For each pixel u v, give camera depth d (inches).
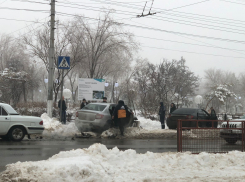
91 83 877.2
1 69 1700.3
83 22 1269.7
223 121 368.8
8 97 1498.5
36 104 1046.4
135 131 665.0
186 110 778.8
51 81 722.8
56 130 638.5
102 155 290.5
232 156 318.0
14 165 243.1
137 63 1670.8
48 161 261.6
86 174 228.4
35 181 213.3
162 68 1560.0
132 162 283.7
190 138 349.1
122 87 1487.5
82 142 524.1
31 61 1656.0
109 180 229.8
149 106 1216.2
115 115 627.8
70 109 1187.9
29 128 517.3
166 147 485.1
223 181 238.2
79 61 1269.7
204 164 294.4
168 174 259.6
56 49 1277.1
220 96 1724.9
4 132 500.1
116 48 1277.1
